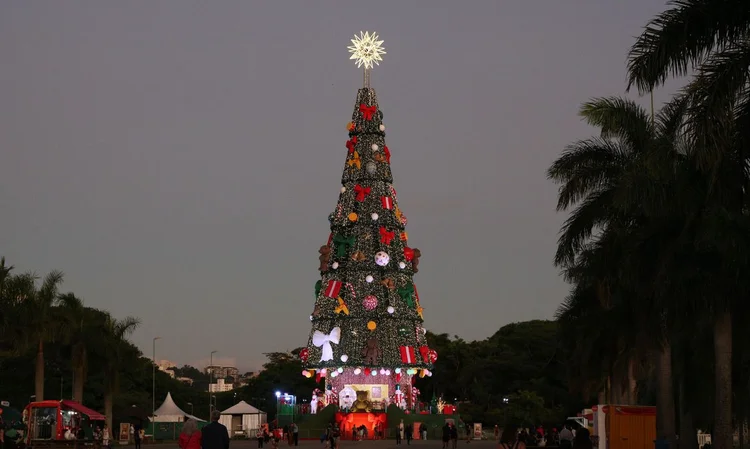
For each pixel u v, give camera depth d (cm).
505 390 16875
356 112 13550
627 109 6059
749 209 4909
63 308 10819
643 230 5400
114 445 11494
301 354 13250
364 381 12950
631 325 6456
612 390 7706
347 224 13138
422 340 13188
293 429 11181
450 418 12812
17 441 6900
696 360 7125
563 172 6206
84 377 14000
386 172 13375
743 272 5009
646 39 3981
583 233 6178
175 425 14050
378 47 13725
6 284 9269
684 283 5138
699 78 3925
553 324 17938
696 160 3984
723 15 3916
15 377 14112
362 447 10231
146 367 19450
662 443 4912
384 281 12912
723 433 5009
